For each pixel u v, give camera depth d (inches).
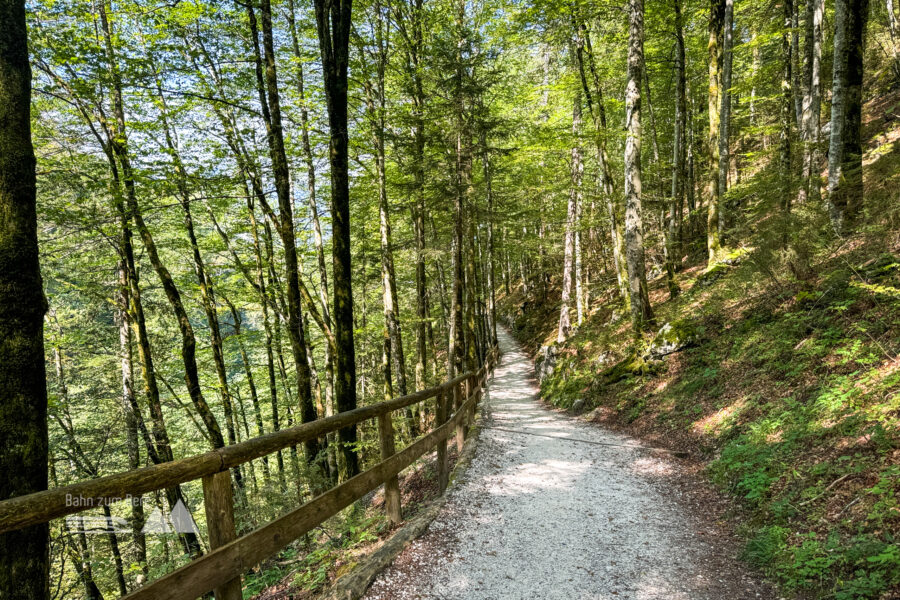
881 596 108.3
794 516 155.6
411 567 146.3
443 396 234.4
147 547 401.4
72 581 394.3
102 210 354.6
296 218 589.0
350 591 129.0
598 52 661.3
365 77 482.6
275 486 280.4
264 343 574.2
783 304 312.5
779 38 604.4
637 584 138.7
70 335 455.5
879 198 270.5
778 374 259.3
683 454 264.1
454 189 507.8
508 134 565.3
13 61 101.1
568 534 172.7
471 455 268.4
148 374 392.2
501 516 188.2
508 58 734.5
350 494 142.3
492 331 992.2
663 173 706.2
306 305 493.4
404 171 529.0
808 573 125.9
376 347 794.8
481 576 142.9
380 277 682.8
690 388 331.9
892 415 164.2
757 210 320.8
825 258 298.8
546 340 949.2
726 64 517.7
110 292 437.1
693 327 398.9
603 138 568.7
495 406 516.4
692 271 609.9
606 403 414.6
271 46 336.2
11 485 94.7
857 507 140.7
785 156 487.5
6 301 96.7
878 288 211.0
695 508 196.2
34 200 104.3
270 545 106.0
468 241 608.4
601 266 991.0
